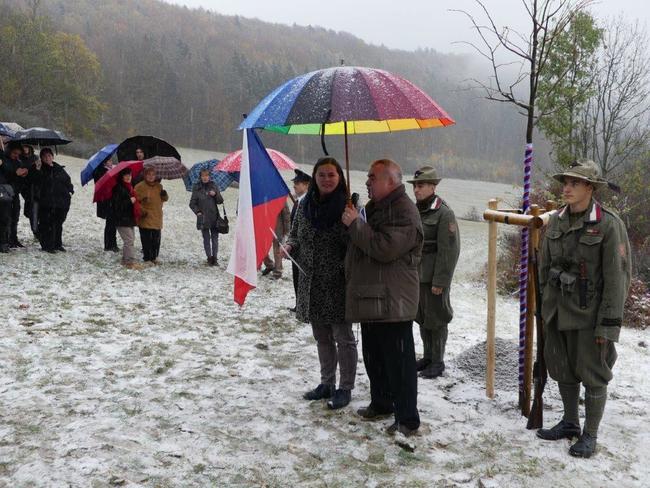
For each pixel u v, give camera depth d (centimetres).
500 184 7706
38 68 6981
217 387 490
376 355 427
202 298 840
